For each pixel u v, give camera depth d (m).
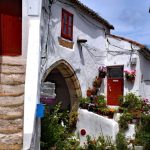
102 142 11.26
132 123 12.66
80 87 13.06
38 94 7.58
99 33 14.71
